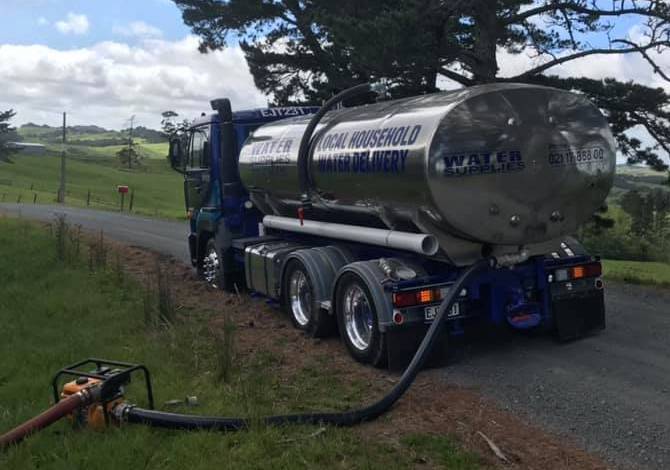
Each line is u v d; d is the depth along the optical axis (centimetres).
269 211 979
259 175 913
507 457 446
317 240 865
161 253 1534
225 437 461
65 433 479
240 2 1947
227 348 621
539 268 700
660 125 1689
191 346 694
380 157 649
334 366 668
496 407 543
